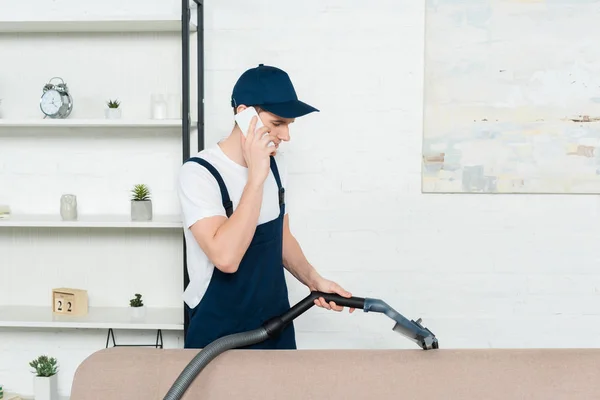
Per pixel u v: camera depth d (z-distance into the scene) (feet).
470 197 8.70
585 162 8.57
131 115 8.88
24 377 9.31
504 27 8.46
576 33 8.46
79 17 7.95
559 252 8.72
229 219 5.27
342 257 8.79
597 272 8.73
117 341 9.21
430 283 8.79
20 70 8.91
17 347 9.28
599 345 8.79
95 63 8.86
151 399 4.18
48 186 9.04
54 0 8.83
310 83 8.62
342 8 8.54
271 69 5.55
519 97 8.52
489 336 8.83
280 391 4.19
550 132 8.55
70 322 8.20
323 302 5.02
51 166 9.01
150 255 9.07
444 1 8.46
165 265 9.07
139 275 9.11
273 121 5.56
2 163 9.04
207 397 4.18
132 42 8.80
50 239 9.15
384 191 8.70
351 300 4.93
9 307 9.09
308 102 8.63
